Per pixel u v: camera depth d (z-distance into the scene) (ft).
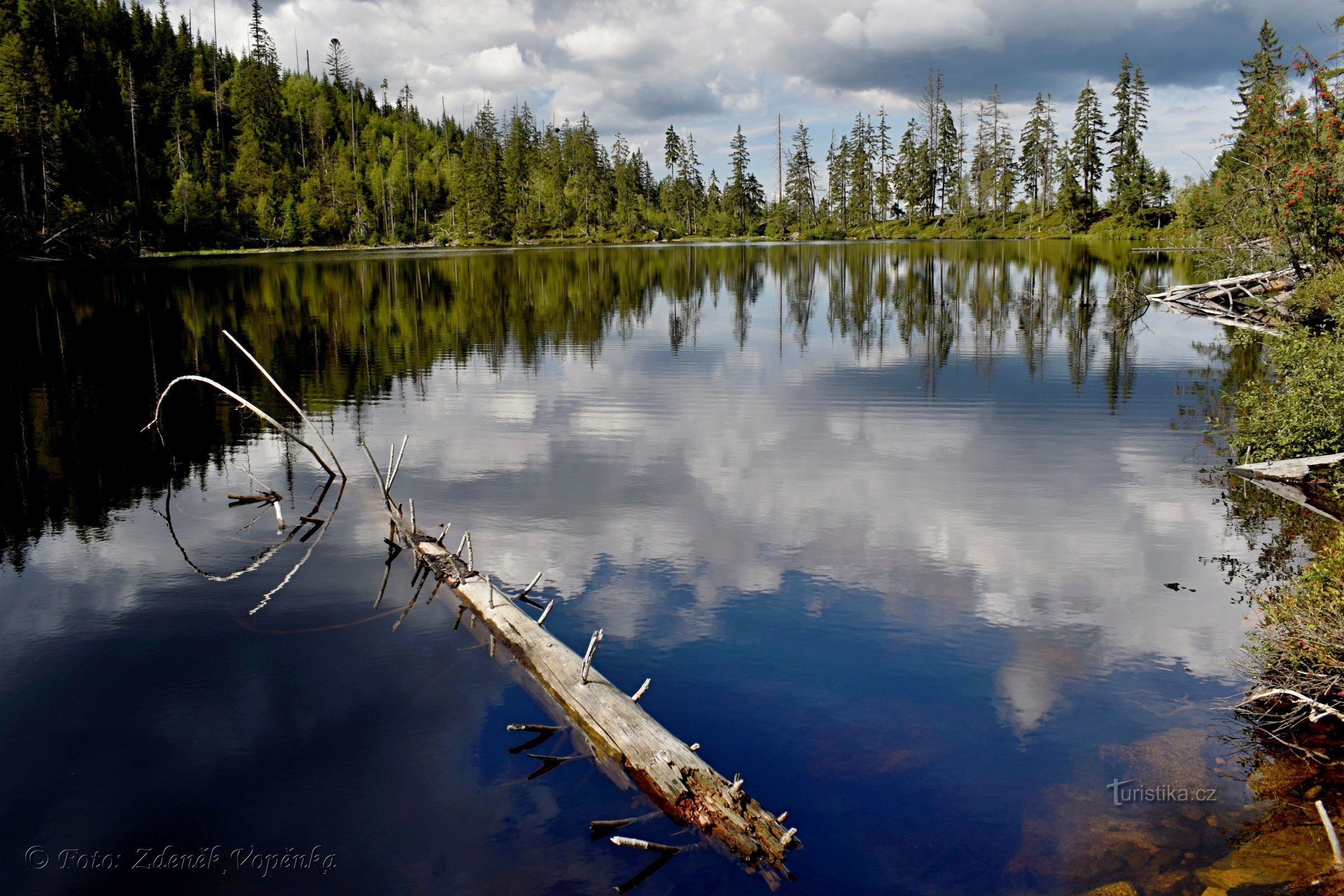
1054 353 67.72
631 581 25.59
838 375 60.18
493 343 76.79
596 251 279.90
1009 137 321.11
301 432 45.65
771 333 82.12
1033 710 18.35
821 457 39.40
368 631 22.94
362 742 17.75
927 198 354.95
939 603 23.86
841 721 18.03
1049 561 26.86
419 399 53.72
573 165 418.72
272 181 341.00
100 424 47.60
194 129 344.90
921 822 14.82
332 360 68.28
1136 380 56.59
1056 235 289.33
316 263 213.46
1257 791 15.34
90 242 219.41
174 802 16.03
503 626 22.36
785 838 14.28
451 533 30.07
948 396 52.85
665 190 429.79
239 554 28.96
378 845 14.74
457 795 15.99
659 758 16.43
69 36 331.36
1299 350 39.09
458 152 459.73
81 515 33.12
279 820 15.46
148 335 80.74
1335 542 26.43
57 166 218.18
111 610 24.49
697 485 35.29
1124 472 36.45
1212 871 13.26
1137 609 23.38
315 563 28.09
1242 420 43.50
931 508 32.07
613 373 62.13
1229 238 89.81
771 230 391.86
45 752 17.69
